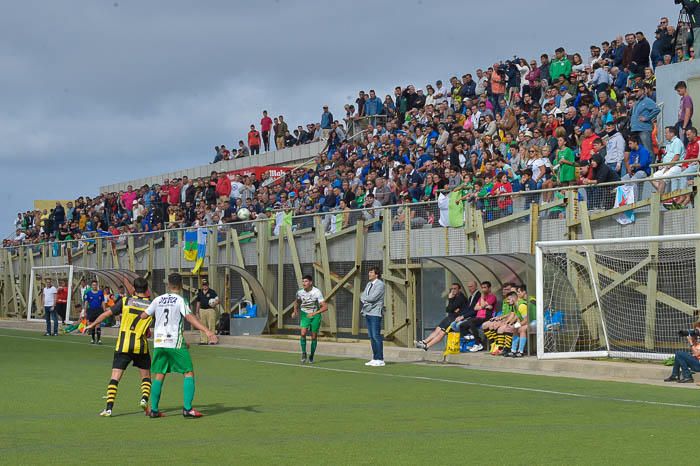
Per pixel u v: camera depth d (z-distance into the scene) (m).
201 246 38.81
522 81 37.28
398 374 22.02
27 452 11.41
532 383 19.77
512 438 12.38
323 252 32.78
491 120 33.72
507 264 25.73
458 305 25.78
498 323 24.78
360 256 31.44
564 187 24.80
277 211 36.59
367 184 35.03
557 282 24.25
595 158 25.34
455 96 38.84
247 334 34.62
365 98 44.41
